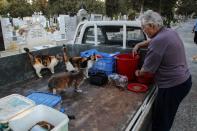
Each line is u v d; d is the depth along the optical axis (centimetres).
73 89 214
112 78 228
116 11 2128
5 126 118
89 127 144
